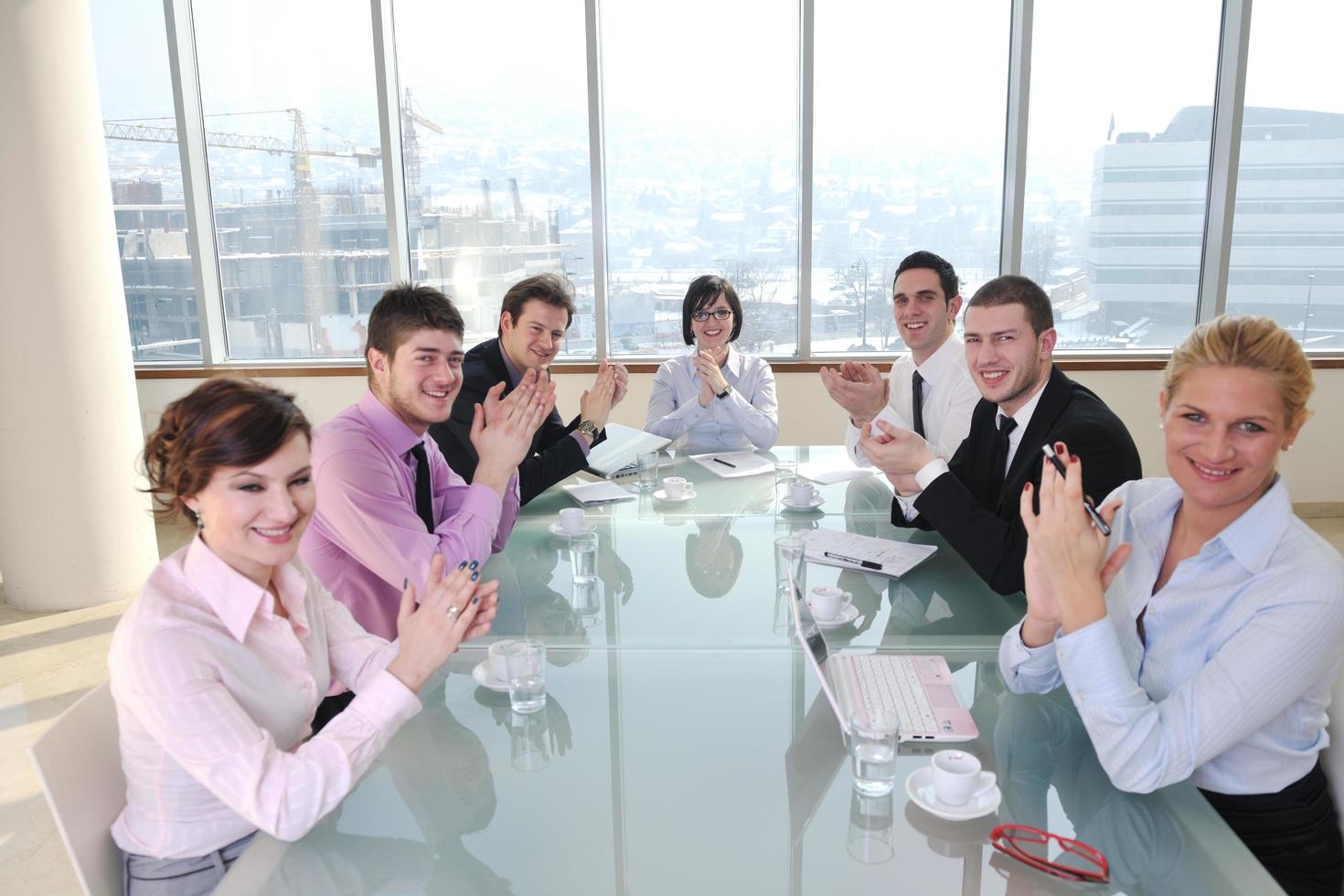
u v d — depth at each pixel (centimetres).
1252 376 119
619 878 107
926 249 489
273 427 117
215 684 116
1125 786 121
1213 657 123
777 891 104
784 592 199
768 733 140
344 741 118
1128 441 195
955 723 140
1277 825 129
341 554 198
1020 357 208
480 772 131
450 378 198
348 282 512
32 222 354
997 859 110
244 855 114
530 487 273
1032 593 141
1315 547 123
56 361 364
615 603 194
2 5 342
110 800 130
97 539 381
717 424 351
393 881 108
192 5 487
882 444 203
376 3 475
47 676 324
